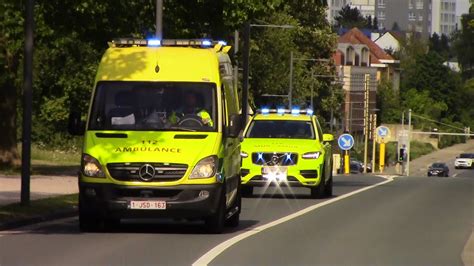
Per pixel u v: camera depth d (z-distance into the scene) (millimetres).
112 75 46688
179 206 43000
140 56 47281
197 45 48219
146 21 85062
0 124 91750
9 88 91625
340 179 112188
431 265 36156
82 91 110125
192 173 43281
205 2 85188
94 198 43219
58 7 76375
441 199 74500
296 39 191875
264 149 71625
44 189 71625
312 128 74188
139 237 43750
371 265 35750
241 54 112375
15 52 81812
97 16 78188
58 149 144625
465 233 48625
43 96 117062
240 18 84688
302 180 71125
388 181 106250
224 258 36719
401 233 47875
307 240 43781
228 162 46406
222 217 45156
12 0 76375
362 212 60219
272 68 170000
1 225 46375
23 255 36875
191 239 43125
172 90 46156
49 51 97938
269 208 62781
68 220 52906
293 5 113500
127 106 45750
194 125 45156
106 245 40406
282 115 75250
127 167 43125
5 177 83500
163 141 44000
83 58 104375
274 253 38656
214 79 46500
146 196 43031
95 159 43469
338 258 37562
